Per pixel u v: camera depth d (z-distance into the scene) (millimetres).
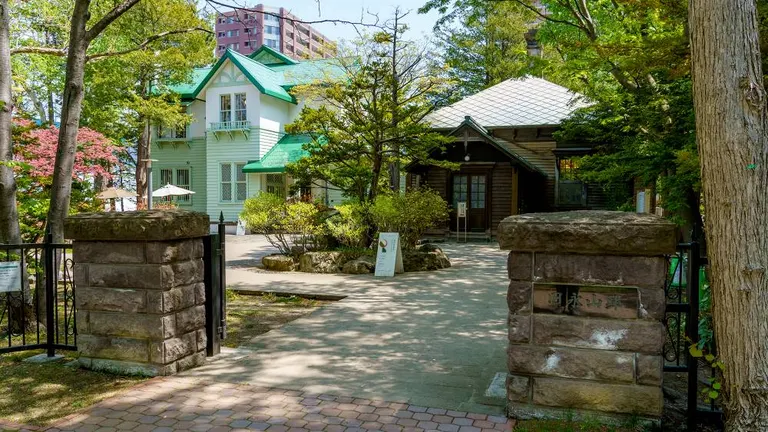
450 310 7539
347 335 6133
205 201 28828
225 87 26625
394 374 4723
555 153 20453
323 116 13297
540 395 3613
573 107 20969
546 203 21547
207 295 5266
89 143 11102
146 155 25109
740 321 3059
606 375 3475
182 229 4641
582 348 3525
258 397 4137
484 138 18922
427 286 9672
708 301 5352
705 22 3078
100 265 4715
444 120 22125
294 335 6137
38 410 3918
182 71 22828
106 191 19953
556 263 3545
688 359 3736
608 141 14656
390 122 13891
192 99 27750
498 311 7469
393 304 7984
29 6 17953
